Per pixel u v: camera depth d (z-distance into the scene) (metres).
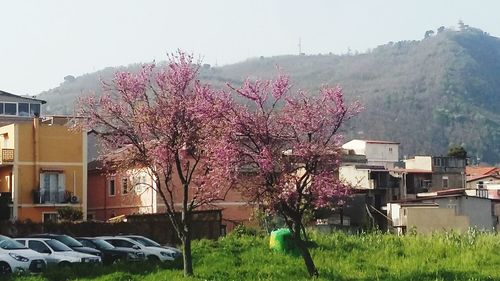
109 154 33.62
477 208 74.44
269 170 26.45
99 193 66.62
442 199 73.62
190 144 29.89
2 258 30.11
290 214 27.47
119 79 31.11
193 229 50.38
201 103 28.12
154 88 30.69
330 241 38.47
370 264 30.89
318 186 26.77
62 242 36.09
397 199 80.50
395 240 38.84
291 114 27.33
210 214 51.03
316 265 30.53
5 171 58.44
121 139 31.02
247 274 28.02
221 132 27.28
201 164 30.81
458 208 73.69
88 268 30.67
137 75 31.06
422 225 62.50
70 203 58.47
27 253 31.06
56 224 47.25
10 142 58.09
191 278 27.17
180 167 30.75
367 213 68.75
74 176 59.03
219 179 27.06
